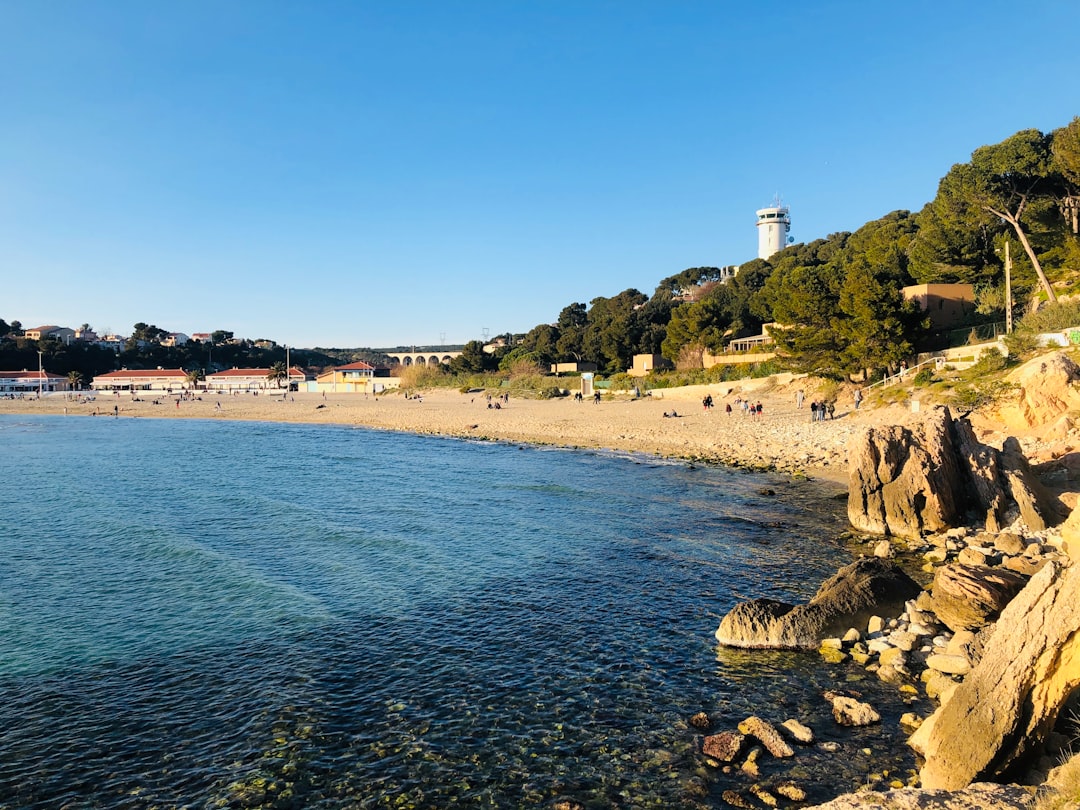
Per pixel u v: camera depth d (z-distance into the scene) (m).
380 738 11.52
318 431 73.00
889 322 50.22
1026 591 8.61
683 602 17.45
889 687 12.23
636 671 13.62
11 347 186.88
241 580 19.92
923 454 22.66
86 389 184.50
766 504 28.42
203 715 12.41
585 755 10.77
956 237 58.38
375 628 16.30
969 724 8.59
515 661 14.33
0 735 11.81
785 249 129.50
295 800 9.93
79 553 23.00
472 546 23.44
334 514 28.95
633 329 108.00
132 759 11.07
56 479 39.56
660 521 26.25
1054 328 40.19
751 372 74.31
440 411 87.44
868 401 47.59
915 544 21.25
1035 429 29.97
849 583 15.64
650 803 9.47
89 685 13.62
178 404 118.75
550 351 128.50
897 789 8.48
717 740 10.75
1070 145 43.91
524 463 43.53
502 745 11.17
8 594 18.92
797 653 13.95
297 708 12.56
